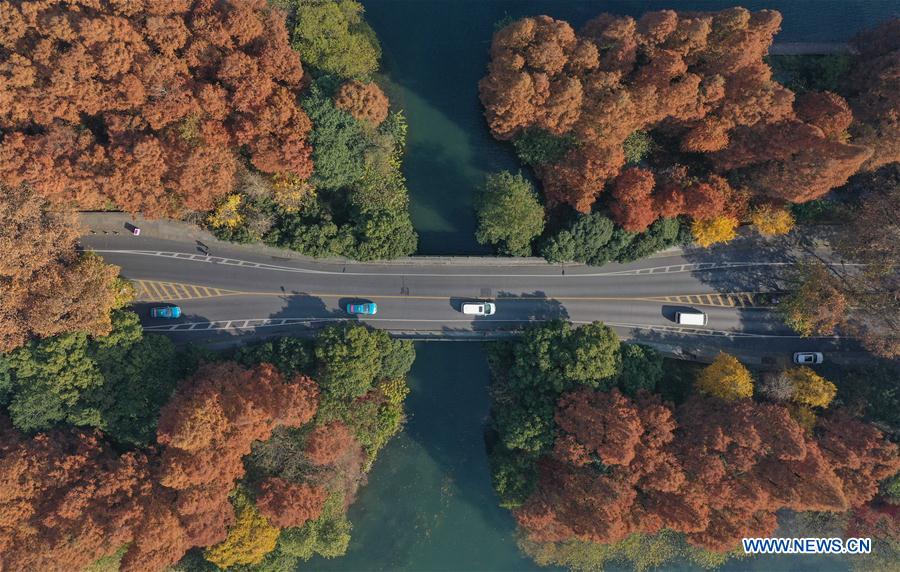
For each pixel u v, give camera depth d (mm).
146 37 69375
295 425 69812
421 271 83312
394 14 86562
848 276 83625
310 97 72688
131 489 68500
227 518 69875
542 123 74938
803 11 85875
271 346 77562
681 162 81062
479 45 86438
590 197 75500
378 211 78688
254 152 72875
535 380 74875
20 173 66438
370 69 81188
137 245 82625
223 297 82875
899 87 71875
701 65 74438
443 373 86250
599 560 81750
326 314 83062
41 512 66688
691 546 79375
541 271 83688
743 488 69062
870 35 78375
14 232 66875
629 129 73938
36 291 70250
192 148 69500
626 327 84125
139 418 74000
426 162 85625
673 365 83625
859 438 71688
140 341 75062
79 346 71875
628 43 70500
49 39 66000
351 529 85625
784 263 84625
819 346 84625
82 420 71875
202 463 64812
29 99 66250
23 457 67625
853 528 77000
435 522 85938
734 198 77062
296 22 76938
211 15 70125
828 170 67625
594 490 69188
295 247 78500
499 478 76438
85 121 72312
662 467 69312
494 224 77688
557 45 70062
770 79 78062
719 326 84562
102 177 67875
